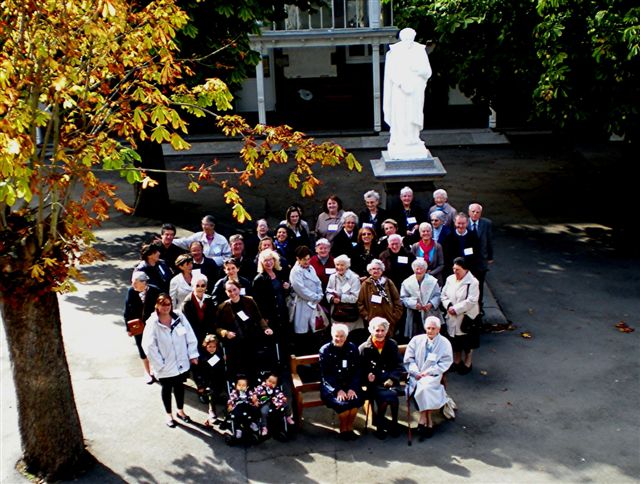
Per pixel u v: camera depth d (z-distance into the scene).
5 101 7.87
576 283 15.52
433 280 12.12
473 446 10.47
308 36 25.06
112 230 18.88
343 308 12.06
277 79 28.53
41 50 8.25
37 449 10.02
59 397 9.95
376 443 10.60
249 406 10.51
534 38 17.06
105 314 14.46
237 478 9.93
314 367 12.29
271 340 11.20
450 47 18.23
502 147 25.42
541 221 19.02
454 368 12.34
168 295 11.20
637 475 9.81
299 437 10.77
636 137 15.97
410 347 10.82
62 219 9.62
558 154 24.42
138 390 11.96
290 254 13.63
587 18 15.41
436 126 27.48
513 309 14.44
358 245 13.26
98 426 11.05
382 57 28.20
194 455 10.41
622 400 11.46
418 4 18.81
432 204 16.20
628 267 16.22
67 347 13.25
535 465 10.05
